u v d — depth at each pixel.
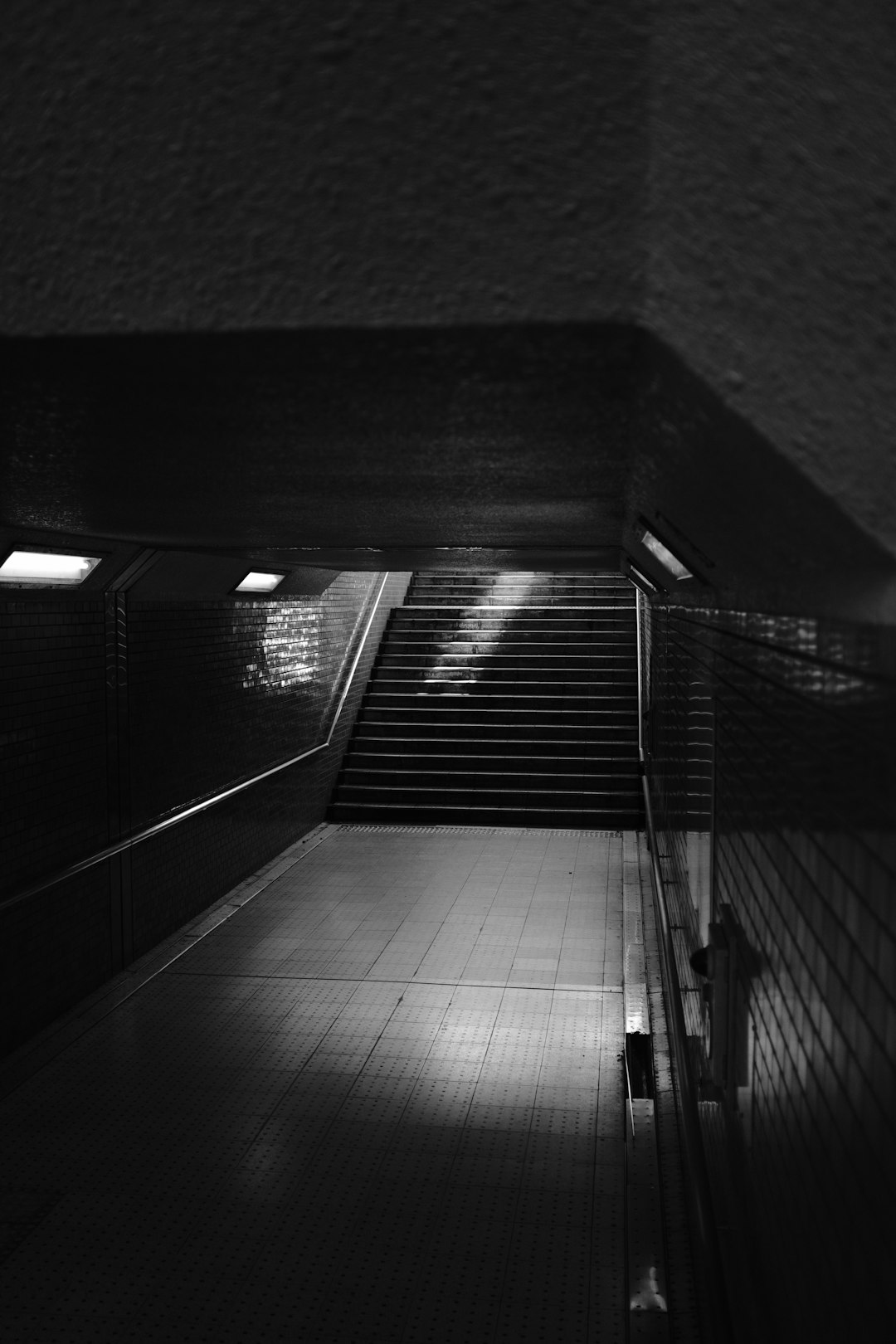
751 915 2.65
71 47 1.24
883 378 1.28
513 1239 4.44
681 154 1.20
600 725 13.34
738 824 2.96
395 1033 6.51
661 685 8.16
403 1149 5.18
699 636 4.35
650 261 1.24
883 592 1.38
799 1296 1.91
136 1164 5.07
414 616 15.67
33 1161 5.11
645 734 12.34
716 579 3.37
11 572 6.04
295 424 2.01
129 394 1.74
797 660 1.93
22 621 6.46
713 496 1.99
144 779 8.02
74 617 7.04
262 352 1.43
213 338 1.37
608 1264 4.27
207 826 9.18
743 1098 2.79
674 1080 5.55
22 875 6.44
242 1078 5.95
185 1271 4.25
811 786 1.79
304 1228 4.54
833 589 1.63
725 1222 3.20
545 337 1.33
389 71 1.18
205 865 9.12
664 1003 6.59
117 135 1.27
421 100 1.19
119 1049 6.34
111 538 6.10
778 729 2.17
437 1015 6.78
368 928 8.59
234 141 1.25
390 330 1.32
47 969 6.71
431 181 1.23
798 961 1.94
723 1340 2.70
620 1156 5.07
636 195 1.22
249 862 10.17
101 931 7.38
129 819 7.79
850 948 1.50
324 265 1.29
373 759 13.26
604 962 7.71
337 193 1.25
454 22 1.14
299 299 1.31
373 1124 5.42
